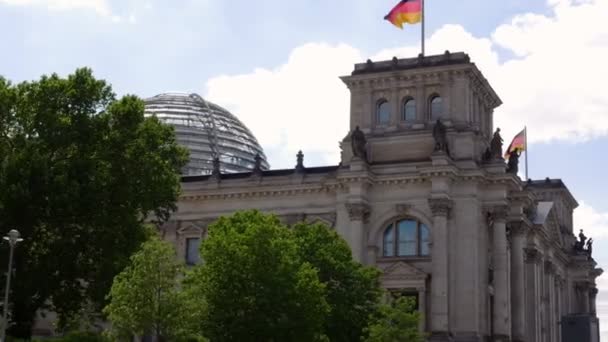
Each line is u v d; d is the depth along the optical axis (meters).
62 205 86.69
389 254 117.62
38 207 87.69
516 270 123.38
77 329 99.56
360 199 117.00
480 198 117.06
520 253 123.88
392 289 115.12
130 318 73.25
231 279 80.38
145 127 98.12
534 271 137.75
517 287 123.00
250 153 183.62
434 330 110.00
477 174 114.56
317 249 94.75
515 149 134.88
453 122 118.69
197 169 169.00
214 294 79.88
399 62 123.88
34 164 87.06
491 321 117.25
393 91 123.06
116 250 90.44
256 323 78.56
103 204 91.12
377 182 118.44
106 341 80.50
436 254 112.12
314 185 122.44
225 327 79.06
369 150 121.62
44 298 90.50
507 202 118.94
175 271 75.62
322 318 82.56
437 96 121.62
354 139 118.94
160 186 96.31
